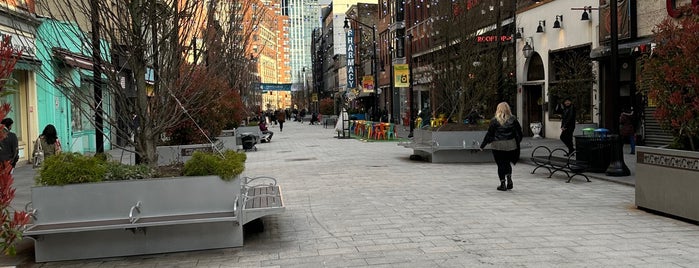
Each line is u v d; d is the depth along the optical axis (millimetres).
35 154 15805
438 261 6027
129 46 7410
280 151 23625
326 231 7668
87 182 6637
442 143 16156
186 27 8055
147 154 7785
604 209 8781
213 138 15844
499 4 21062
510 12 27625
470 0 19703
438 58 20344
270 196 7820
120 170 7008
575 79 21734
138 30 7426
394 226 7828
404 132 36750
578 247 6461
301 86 130750
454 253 6328
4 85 3695
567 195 10164
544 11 25078
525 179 12422
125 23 7512
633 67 18797
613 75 12359
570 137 16516
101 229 6285
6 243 3898
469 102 18922
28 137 18672
